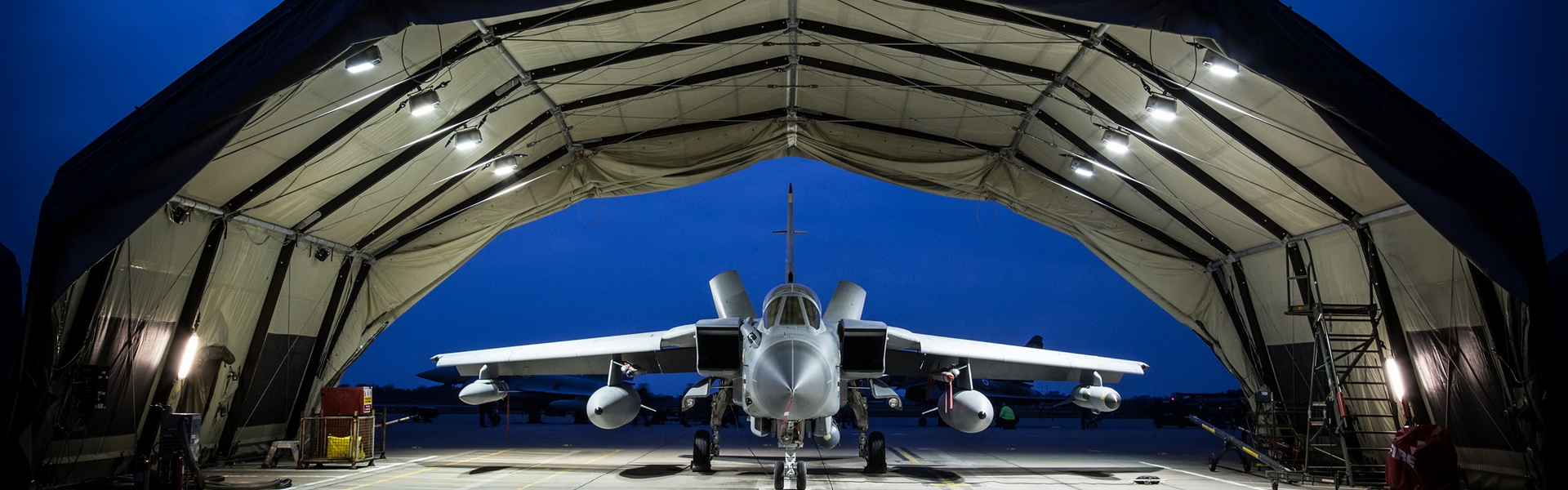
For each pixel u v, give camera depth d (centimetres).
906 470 1465
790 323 1112
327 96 1013
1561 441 835
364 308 1727
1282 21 812
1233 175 1245
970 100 1388
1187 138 1210
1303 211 1248
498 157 1416
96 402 1064
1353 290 1284
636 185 1752
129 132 823
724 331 1202
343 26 791
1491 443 1112
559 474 1368
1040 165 1627
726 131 1641
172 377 1242
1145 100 1166
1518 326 965
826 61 1370
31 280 768
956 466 1587
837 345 1172
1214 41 812
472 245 1756
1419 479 1009
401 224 1564
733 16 1164
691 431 3244
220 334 1346
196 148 809
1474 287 1032
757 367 1050
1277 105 988
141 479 994
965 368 1450
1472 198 823
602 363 1563
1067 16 808
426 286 1773
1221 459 1792
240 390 1447
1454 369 1136
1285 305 1468
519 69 1194
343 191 1330
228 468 1402
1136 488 1199
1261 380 1641
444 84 1128
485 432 3011
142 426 1253
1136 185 1499
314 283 1538
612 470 1445
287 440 1616
